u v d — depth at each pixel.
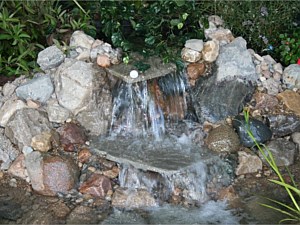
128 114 2.60
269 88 2.73
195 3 2.90
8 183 2.42
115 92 2.60
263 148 2.55
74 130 2.54
